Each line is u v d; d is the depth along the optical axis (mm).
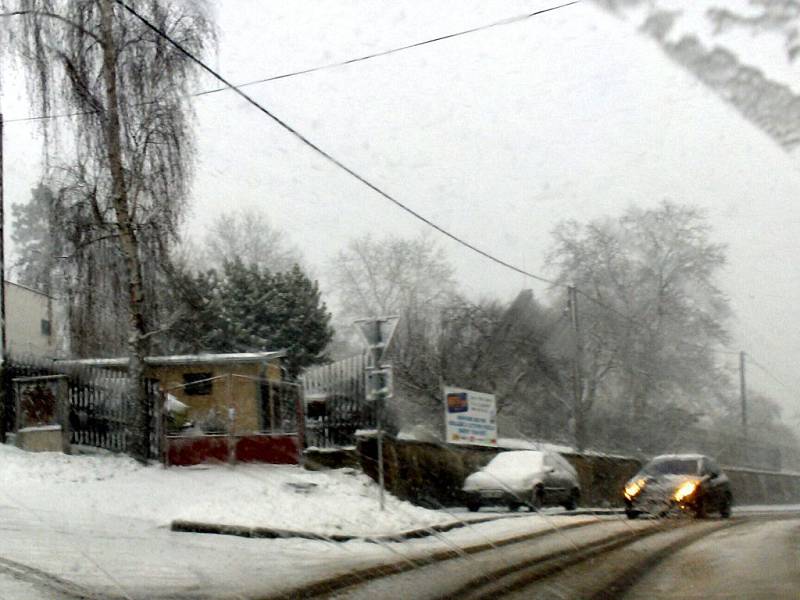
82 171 17828
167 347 25812
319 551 10789
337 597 7566
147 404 17719
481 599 7430
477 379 33719
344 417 20625
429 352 33750
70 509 12570
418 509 15156
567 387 35750
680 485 18031
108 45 17672
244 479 15648
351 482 16469
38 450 17500
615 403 39500
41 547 9445
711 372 42562
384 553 10695
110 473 15508
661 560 9758
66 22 17453
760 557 9750
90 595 7266
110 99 17656
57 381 17703
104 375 18828
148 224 18062
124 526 11750
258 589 7883
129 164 17828
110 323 20172
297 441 17453
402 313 37688
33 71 17531
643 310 38281
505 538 12625
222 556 9883
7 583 7492
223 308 35469
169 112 17875
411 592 7801
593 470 28328
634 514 18094
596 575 8672
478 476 19172
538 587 7980
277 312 36625
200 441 17234
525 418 35250
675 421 40500
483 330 34438
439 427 30672
